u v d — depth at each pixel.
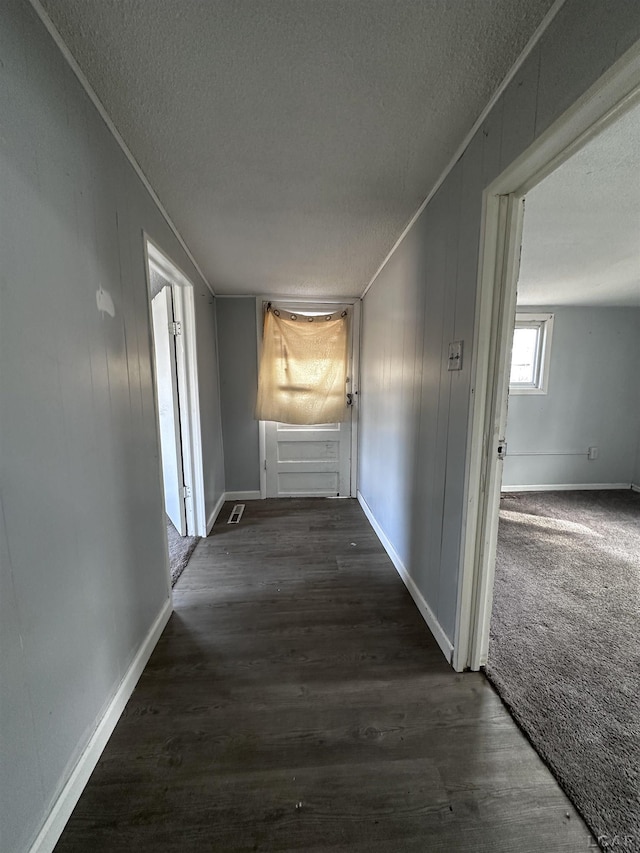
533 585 2.04
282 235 2.08
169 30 0.90
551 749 1.13
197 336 2.62
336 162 1.43
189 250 2.30
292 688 1.37
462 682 1.39
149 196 1.60
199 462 2.68
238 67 1.00
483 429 1.31
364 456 3.29
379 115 1.18
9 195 0.77
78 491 1.02
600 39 0.73
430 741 1.16
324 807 0.98
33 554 0.84
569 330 3.70
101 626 1.15
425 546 1.77
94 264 1.13
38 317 0.86
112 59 0.99
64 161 0.97
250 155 1.39
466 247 1.32
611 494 3.77
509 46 0.94
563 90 0.83
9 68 0.77
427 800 1.00
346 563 2.34
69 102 0.99
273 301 3.35
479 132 1.21
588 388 3.79
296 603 1.91
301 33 0.90
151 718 1.24
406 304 2.02
